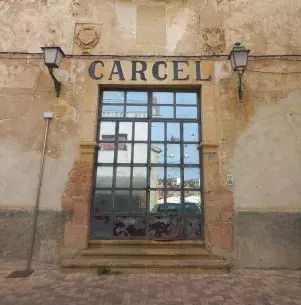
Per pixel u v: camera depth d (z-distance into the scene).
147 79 5.70
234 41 5.93
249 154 5.38
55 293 3.79
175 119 5.78
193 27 5.99
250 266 4.97
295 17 6.09
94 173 5.50
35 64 5.79
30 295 3.72
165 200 5.46
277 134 5.47
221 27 5.99
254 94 5.64
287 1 6.13
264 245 5.05
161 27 6.00
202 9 6.09
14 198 5.21
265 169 5.32
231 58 5.36
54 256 4.99
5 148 5.41
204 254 4.96
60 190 5.25
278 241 5.06
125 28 5.98
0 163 5.34
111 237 5.28
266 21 6.05
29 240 5.05
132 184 5.52
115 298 3.64
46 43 5.91
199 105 5.82
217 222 5.13
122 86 5.77
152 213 5.40
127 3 6.12
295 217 5.14
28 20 6.04
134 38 5.93
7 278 4.43
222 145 5.41
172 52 5.86
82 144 5.38
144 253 4.94
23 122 5.53
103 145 5.66
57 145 5.42
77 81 5.70
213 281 4.32
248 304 3.48
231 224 5.12
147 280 4.34
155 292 3.86
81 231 5.08
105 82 5.69
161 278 4.44
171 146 5.68
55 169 5.32
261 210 5.17
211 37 5.93
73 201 5.19
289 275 4.64
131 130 5.73
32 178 5.30
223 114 5.54
